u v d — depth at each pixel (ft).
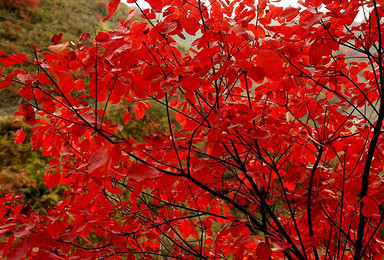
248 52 4.05
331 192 4.93
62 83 2.85
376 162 4.79
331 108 4.56
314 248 4.90
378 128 4.04
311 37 3.63
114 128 3.24
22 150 20.58
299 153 5.02
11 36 35.86
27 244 3.14
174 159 4.85
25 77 3.00
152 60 3.69
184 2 3.99
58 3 49.11
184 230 5.95
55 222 4.73
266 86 4.59
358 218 4.67
